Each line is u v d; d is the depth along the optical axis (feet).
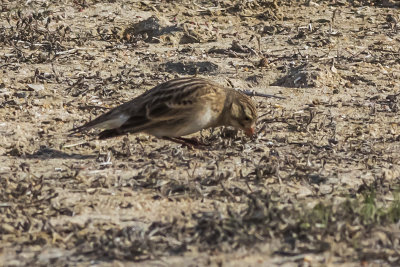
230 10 73.97
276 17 72.28
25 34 64.28
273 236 31.27
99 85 54.24
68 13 71.41
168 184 37.86
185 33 66.08
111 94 52.75
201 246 30.76
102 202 35.88
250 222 32.40
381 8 75.77
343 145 44.45
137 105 41.32
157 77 56.44
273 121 48.16
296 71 57.16
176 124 41.39
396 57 61.72
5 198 36.17
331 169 40.63
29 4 72.79
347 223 32.09
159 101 41.14
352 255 30.12
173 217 33.68
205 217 33.50
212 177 38.88
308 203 35.01
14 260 29.94
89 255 30.37
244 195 36.35
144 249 30.53
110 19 70.33
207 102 41.47
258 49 63.46
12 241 31.65
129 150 42.42
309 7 75.41
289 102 52.06
